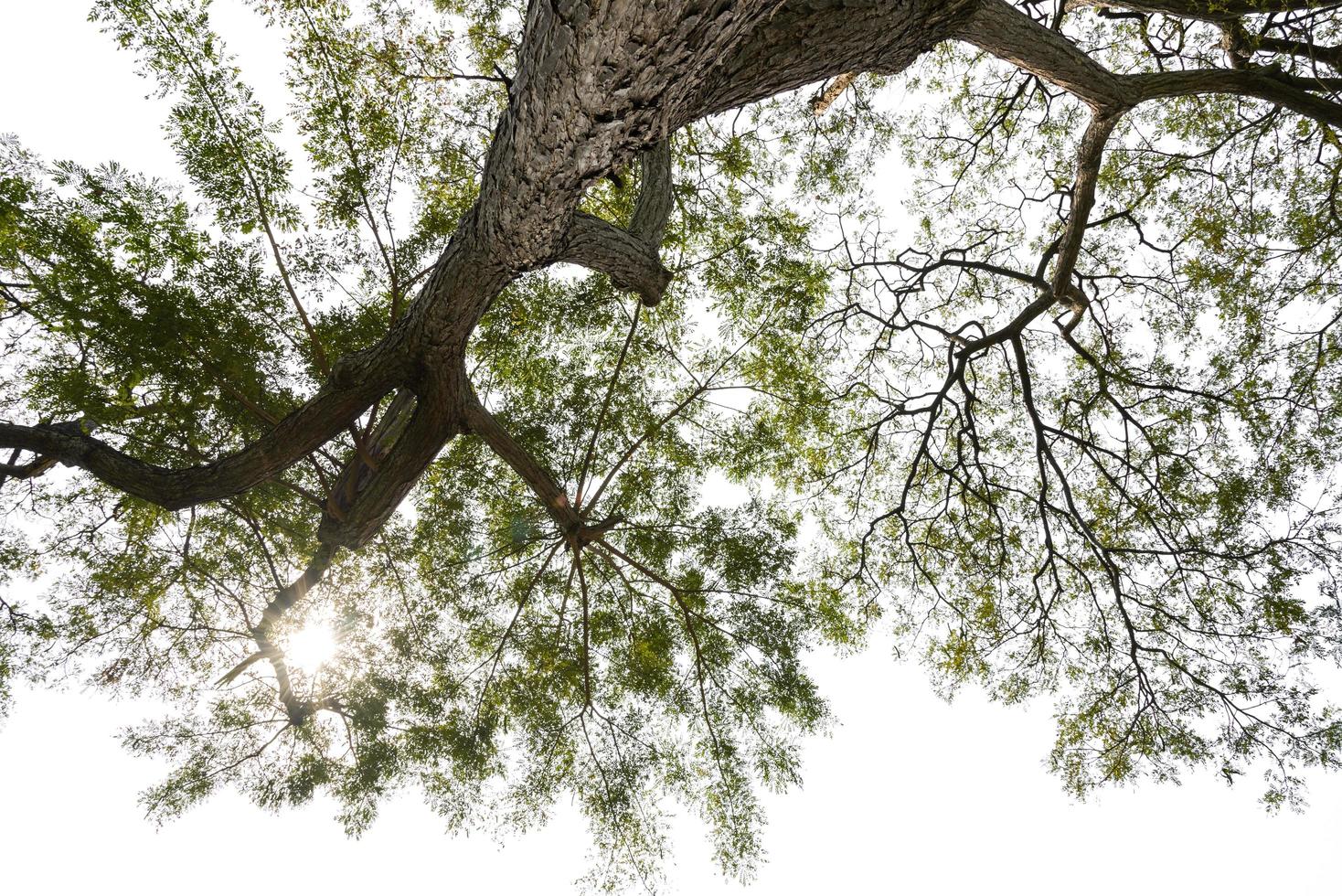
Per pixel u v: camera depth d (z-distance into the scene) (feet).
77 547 21.98
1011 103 29.53
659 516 26.11
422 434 19.39
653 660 24.06
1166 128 27.68
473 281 15.01
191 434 20.98
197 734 24.25
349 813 24.64
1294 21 21.84
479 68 23.59
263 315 20.98
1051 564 26.86
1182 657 25.48
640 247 16.35
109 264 18.34
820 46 10.82
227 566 24.27
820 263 28.50
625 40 7.07
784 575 25.22
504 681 25.34
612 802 24.40
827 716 24.16
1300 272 24.59
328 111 19.75
